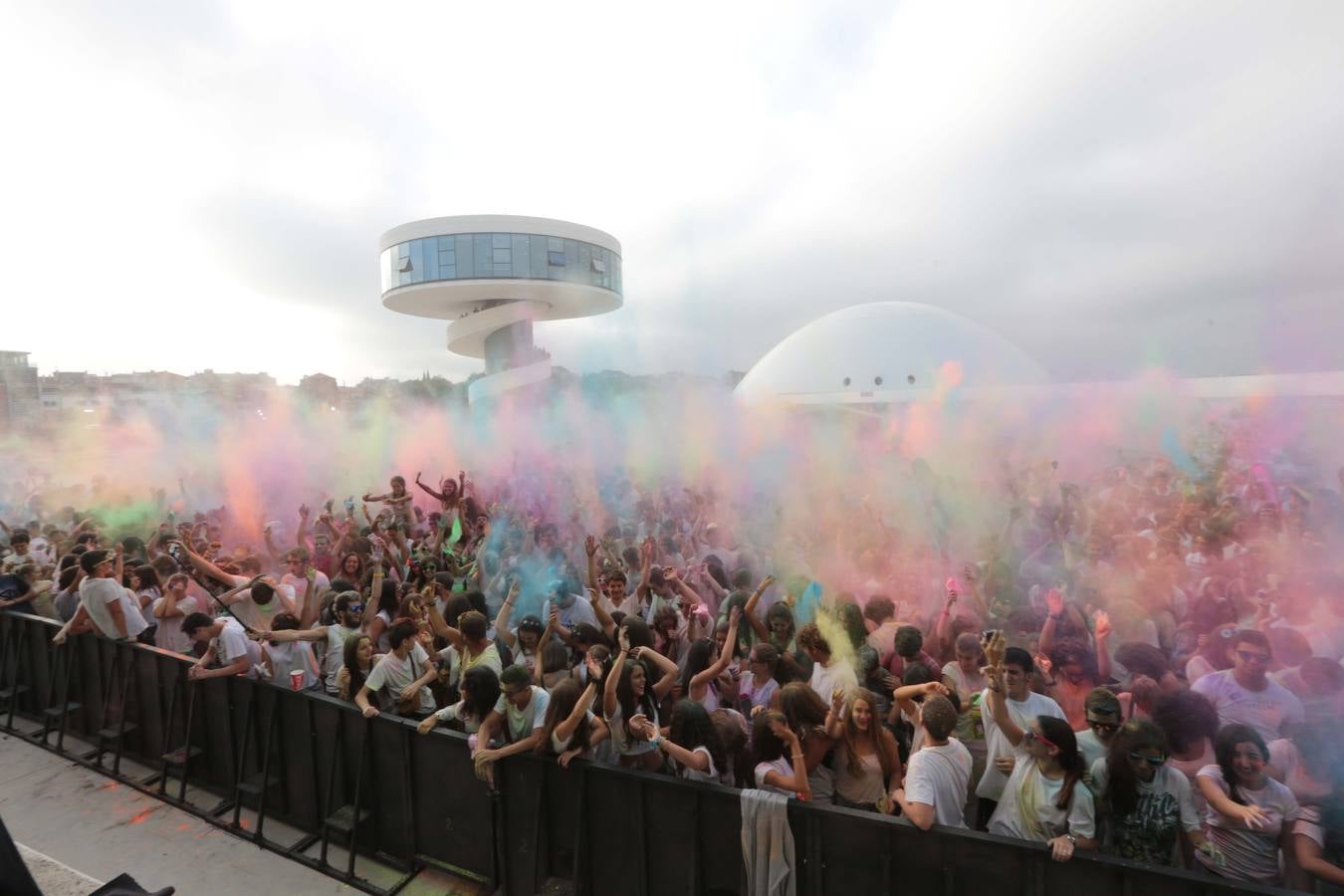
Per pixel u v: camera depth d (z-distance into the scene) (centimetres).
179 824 493
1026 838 295
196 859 454
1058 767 294
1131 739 290
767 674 427
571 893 366
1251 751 280
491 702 396
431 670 455
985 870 285
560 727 364
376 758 438
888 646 461
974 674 420
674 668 437
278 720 480
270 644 507
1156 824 287
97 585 582
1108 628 418
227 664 509
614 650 460
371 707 438
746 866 320
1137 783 291
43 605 721
